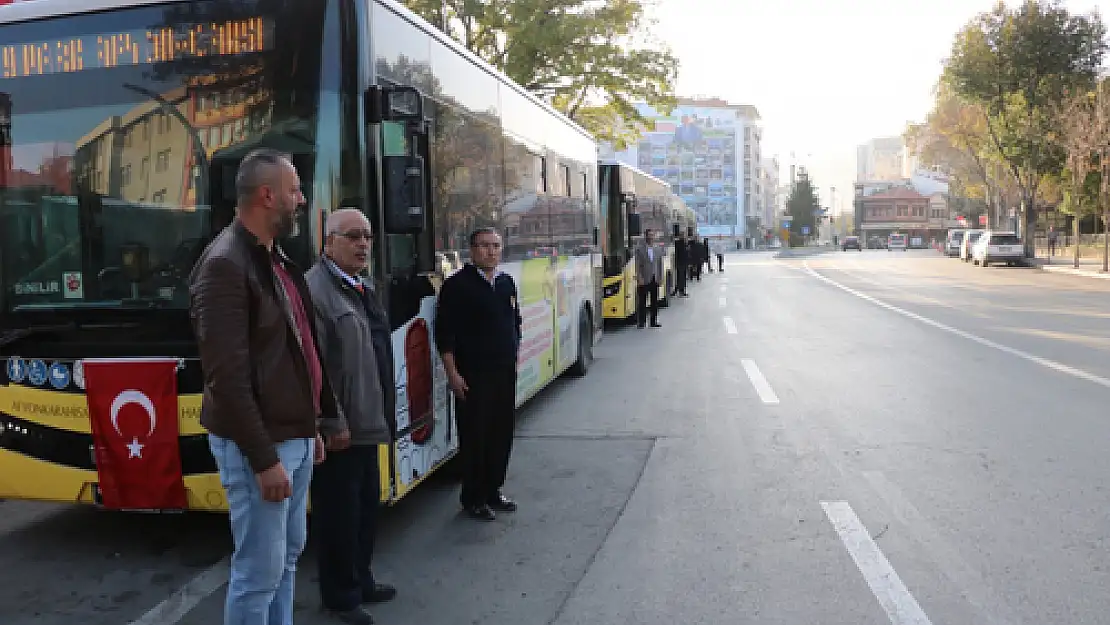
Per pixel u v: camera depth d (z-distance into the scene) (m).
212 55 4.47
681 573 4.54
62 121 4.60
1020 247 40.88
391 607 4.22
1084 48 37.97
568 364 9.98
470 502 5.54
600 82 23.09
